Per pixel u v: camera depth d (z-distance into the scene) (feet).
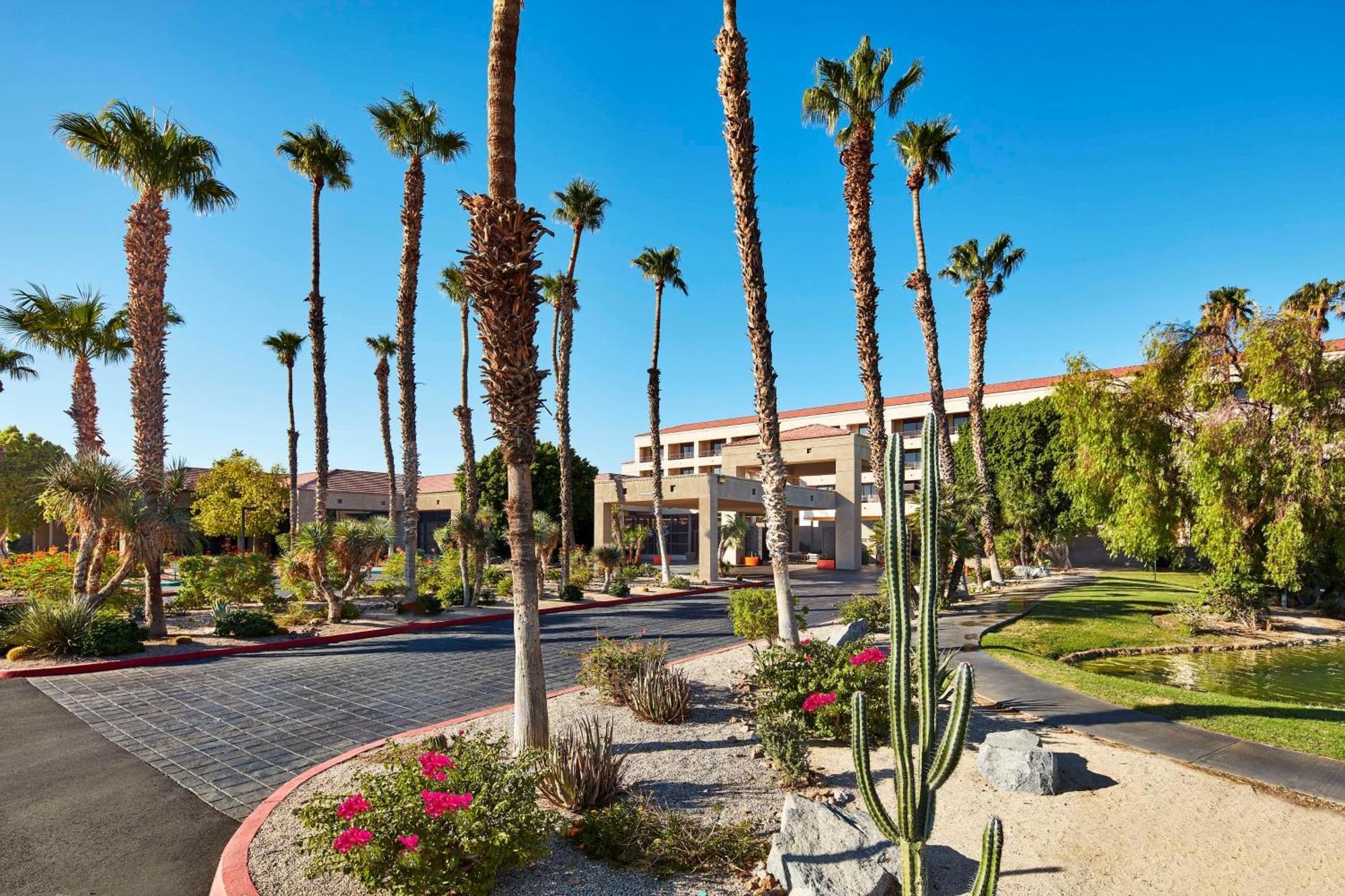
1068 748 25.96
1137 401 68.08
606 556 94.53
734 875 16.48
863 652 29.48
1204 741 26.66
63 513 49.34
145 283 53.06
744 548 157.89
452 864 14.32
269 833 18.61
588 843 17.46
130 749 26.63
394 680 39.17
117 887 16.44
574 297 95.76
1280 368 58.34
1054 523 132.46
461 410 90.53
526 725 24.00
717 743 26.53
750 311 41.63
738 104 41.86
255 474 141.79
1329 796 21.36
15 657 42.09
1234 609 62.23
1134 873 16.89
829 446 142.10
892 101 62.59
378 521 64.23
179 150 53.36
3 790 22.48
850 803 20.89
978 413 95.25
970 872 16.83
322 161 73.15
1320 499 57.47
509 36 25.49
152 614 50.14
